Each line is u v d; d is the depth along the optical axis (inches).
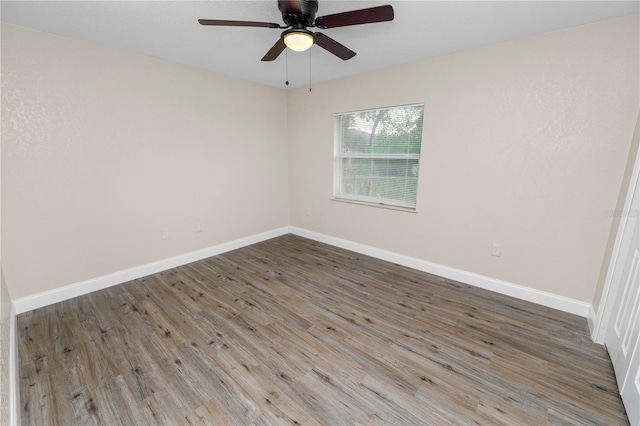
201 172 135.4
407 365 71.3
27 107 87.2
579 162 87.3
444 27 85.0
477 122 104.0
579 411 58.6
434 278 120.6
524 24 82.5
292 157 175.3
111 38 94.0
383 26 84.6
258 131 157.8
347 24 68.6
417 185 125.0
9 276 89.0
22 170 88.4
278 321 89.7
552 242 95.0
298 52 106.4
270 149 166.2
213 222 144.3
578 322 89.3
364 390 63.9
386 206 136.7
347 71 130.6
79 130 97.9
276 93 163.8
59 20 81.0
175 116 122.5
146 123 114.0
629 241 71.1
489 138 102.3
